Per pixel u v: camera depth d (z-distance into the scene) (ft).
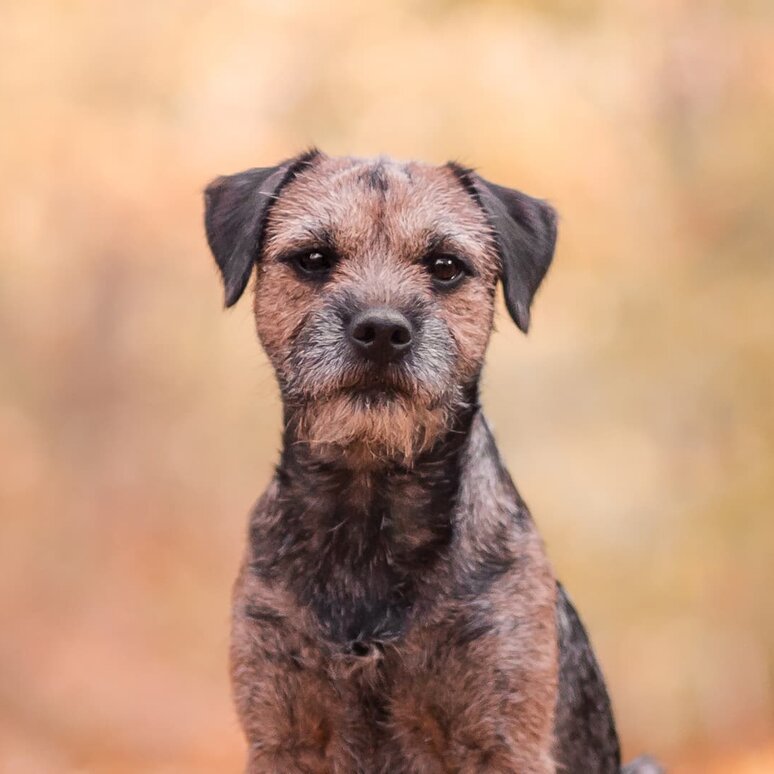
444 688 20.06
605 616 44.21
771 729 43.70
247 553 21.01
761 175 44.75
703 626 43.80
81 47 54.44
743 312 44.04
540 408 46.34
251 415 60.03
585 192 46.34
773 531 43.37
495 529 20.59
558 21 48.52
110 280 58.29
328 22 51.67
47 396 60.18
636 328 44.96
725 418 43.86
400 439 20.11
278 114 52.44
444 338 20.53
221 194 22.74
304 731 20.39
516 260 21.86
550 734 20.39
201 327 59.11
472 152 47.16
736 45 46.62
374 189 21.39
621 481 44.34
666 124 47.26
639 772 24.39
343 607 20.24
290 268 21.11
